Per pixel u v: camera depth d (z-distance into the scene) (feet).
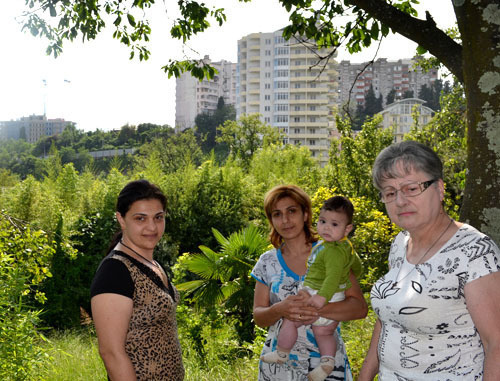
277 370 10.16
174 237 57.62
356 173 52.34
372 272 23.76
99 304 7.86
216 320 26.61
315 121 389.60
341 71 615.16
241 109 410.93
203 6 21.65
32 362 17.90
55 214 43.37
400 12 11.84
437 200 7.06
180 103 561.84
